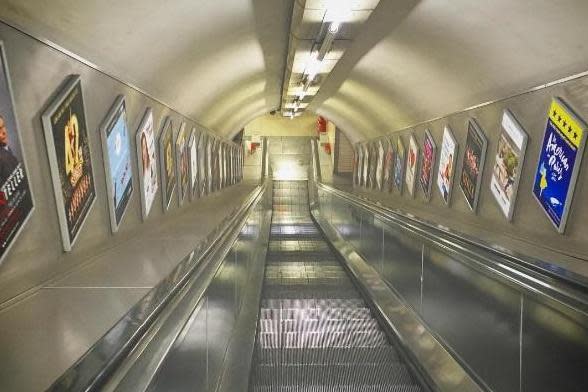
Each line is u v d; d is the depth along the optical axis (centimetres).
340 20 505
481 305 328
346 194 973
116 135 386
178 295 208
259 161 2156
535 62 434
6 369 182
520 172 497
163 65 475
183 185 693
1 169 231
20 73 251
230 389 315
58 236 296
